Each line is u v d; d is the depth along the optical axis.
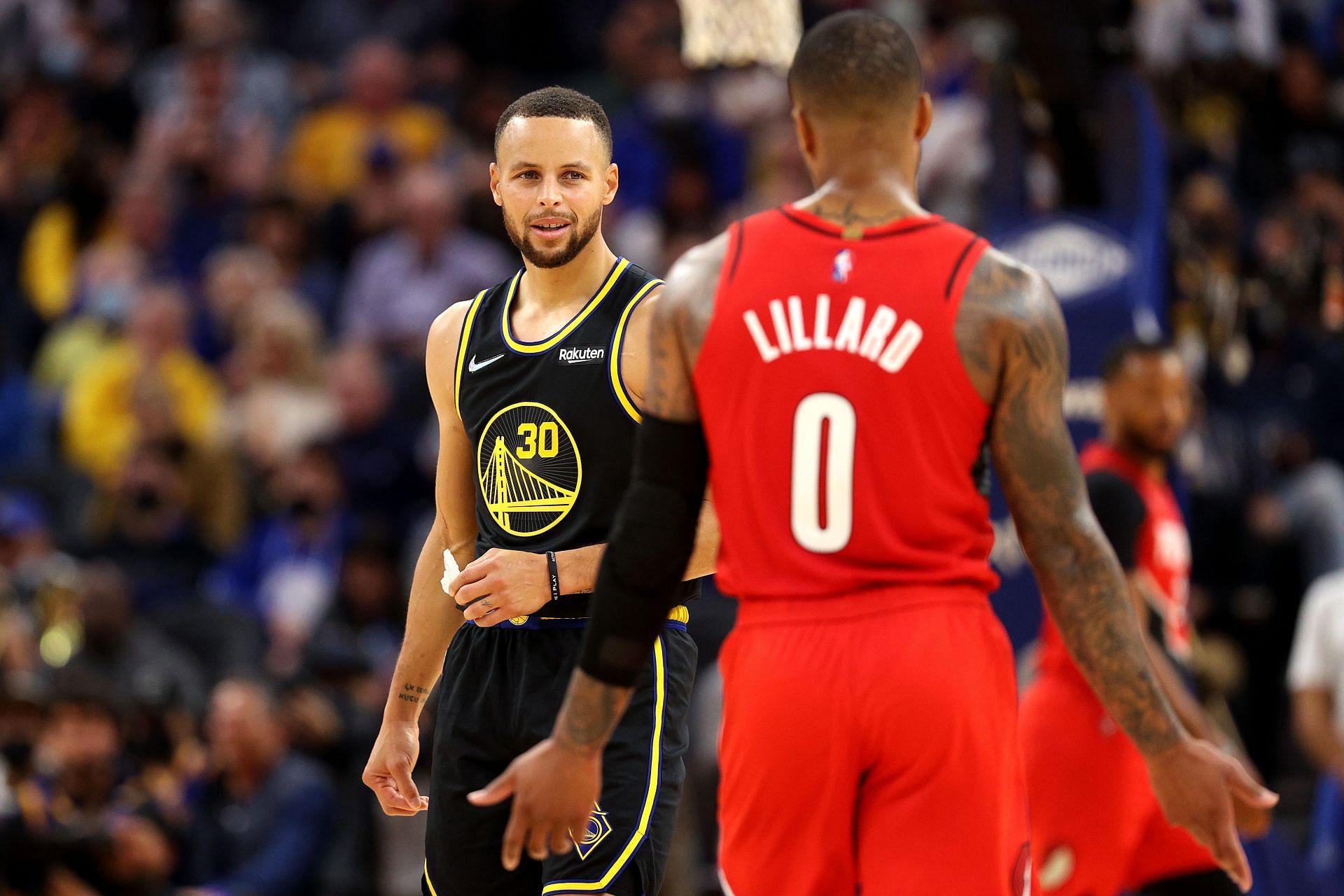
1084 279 20.11
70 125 42.47
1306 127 35.09
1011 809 9.54
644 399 10.66
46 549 29.27
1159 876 16.34
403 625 27.53
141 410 31.20
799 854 9.53
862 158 9.78
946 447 9.45
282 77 41.34
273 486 31.36
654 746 11.69
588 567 11.52
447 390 12.19
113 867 21.00
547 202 11.58
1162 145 20.84
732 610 23.45
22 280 39.69
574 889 11.41
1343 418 26.88
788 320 9.55
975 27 29.22
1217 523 25.94
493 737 11.88
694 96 39.09
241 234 38.59
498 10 43.78
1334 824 20.47
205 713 25.83
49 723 22.00
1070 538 9.48
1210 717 17.98
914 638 9.34
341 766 24.19
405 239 35.56
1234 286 25.84
